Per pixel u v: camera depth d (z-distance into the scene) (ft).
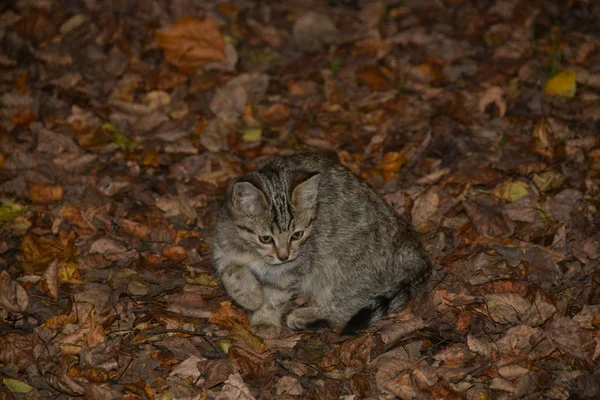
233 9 39.96
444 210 26.50
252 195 21.63
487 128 30.76
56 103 32.91
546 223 25.52
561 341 20.30
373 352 20.99
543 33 37.29
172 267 24.39
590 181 26.84
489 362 19.98
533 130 29.96
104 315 21.98
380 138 30.73
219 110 32.60
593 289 22.29
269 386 19.74
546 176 27.27
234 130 31.73
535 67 34.47
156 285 23.41
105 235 25.36
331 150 30.40
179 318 21.99
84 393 19.07
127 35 37.42
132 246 25.23
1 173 28.50
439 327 21.56
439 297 22.31
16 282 22.20
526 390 19.11
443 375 19.56
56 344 20.79
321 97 33.94
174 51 35.81
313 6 40.57
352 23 39.24
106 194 27.53
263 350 21.08
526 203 25.98
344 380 19.86
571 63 34.78
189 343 20.94
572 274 23.17
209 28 35.83
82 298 22.48
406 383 19.47
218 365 19.90
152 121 31.83
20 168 28.94
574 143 29.09
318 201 22.97
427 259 23.54
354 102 33.24
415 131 31.14
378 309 21.81
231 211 22.57
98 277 23.82
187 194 27.91
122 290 22.94
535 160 28.68
